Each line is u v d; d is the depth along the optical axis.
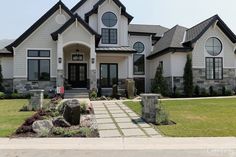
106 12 27.17
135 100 20.02
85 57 26.05
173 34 27.14
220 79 26.00
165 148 7.00
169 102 18.12
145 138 8.10
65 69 25.75
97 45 26.08
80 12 28.44
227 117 11.66
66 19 24.78
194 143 7.46
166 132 8.82
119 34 27.27
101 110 14.30
